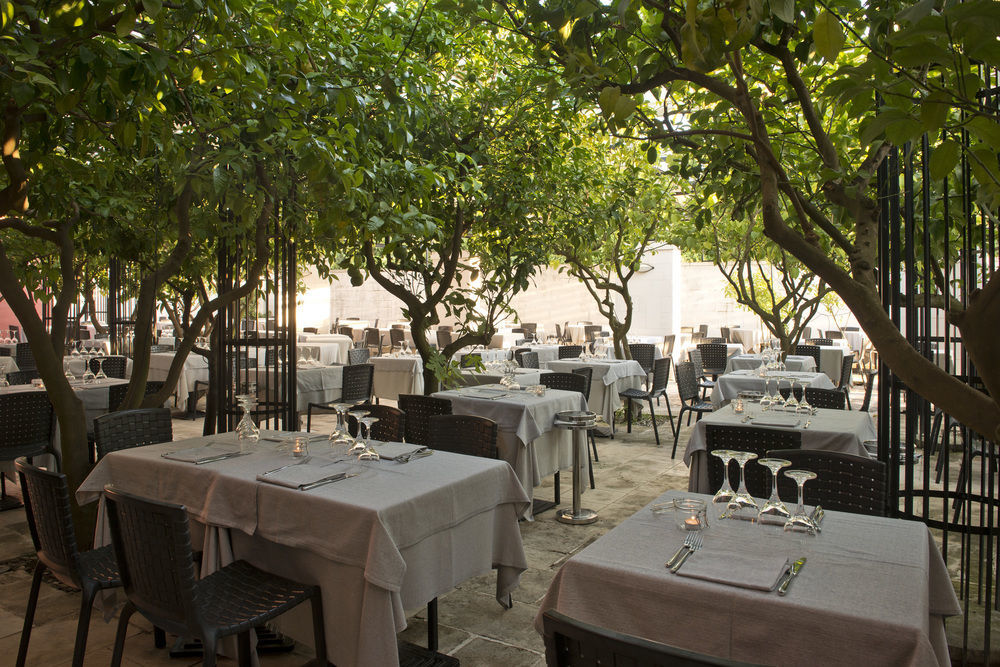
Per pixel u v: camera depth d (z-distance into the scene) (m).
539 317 20.53
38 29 2.17
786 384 6.84
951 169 1.46
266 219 4.15
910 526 2.41
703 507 2.39
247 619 2.41
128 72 2.27
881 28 1.99
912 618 1.71
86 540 3.80
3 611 3.52
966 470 3.16
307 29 3.37
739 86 1.71
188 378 8.94
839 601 1.81
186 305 5.99
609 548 2.20
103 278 8.66
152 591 2.42
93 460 5.85
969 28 1.14
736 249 8.79
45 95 2.49
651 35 2.52
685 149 3.76
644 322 18.73
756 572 1.97
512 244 6.38
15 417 4.96
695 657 1.39
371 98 3.69
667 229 8.99
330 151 3.07
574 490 5.04
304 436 3.66
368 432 3.39
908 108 1.55
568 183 6.88
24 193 2.68
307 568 2.75
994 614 3.32
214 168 3.31
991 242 2.37
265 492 2.83
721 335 17.56
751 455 2.49
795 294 8.49
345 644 2.60
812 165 3.22
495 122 5.83
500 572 3.42
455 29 4.43
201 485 3.09
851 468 3.06
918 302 2.85
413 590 2.71
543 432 5.38
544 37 2.46
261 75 2.90
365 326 19.67
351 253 5.55
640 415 9.16
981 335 1.08
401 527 2.61
